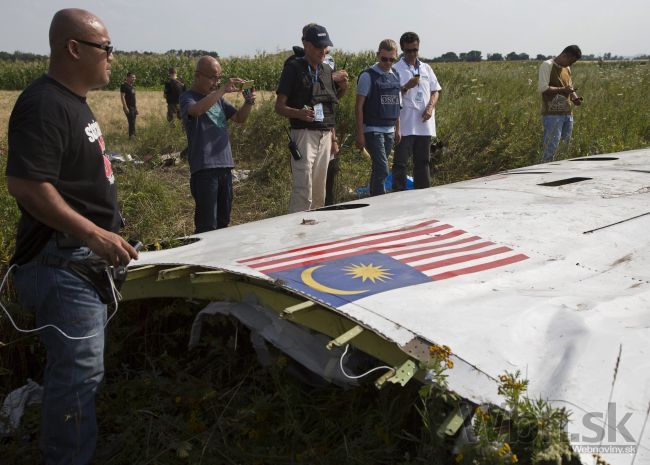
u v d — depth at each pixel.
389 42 5.51
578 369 1.89
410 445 2.25
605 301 2.31
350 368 2.37
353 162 8.20
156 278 2.88
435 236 3.06
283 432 2.47
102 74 2.20
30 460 2.41
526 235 3.07
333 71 5.39
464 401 1.88
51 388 2.20
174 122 10.20
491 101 10.05
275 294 2.47
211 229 4.63
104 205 2.28
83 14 2.14
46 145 2.01
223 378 2.85
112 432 2.62
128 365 2.98
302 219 3.69
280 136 8.95
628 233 3.14
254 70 23.98
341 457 2.20
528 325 2.12
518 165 8.05
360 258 2.73
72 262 2.15
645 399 1.81
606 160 5.31
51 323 2.16
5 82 33.16
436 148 8.16
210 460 2.26
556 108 7.48
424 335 2.05
